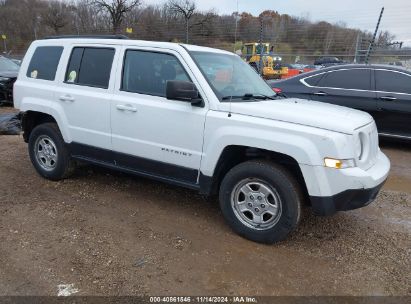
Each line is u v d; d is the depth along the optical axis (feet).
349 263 11.78
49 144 17.71
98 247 12.28
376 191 12.05
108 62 15.46
